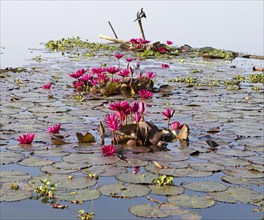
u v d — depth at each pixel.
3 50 25.33
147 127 7.39
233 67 20.03
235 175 6.03
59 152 6.77
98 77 12.71
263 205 5.10
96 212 4.82
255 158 6.75
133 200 5.16
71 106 10.16
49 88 12.43
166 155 6.80
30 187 5.42
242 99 11.63
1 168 6.09
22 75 15.12
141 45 26.72
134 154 6.81
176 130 7.86
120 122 7.97
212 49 27.20
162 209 4.90
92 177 5.80
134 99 11.40
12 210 4.80
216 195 5.34
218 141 7.62
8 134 7.67
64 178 5.74
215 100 11.41
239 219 4.75
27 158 6.48
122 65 18.97
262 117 9.45
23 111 9.43
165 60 22.55
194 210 4.93
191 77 16.02
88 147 7.08
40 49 26.48
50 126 8.23
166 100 11.30
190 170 6.18
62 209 4.86
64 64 18.61
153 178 5.84
